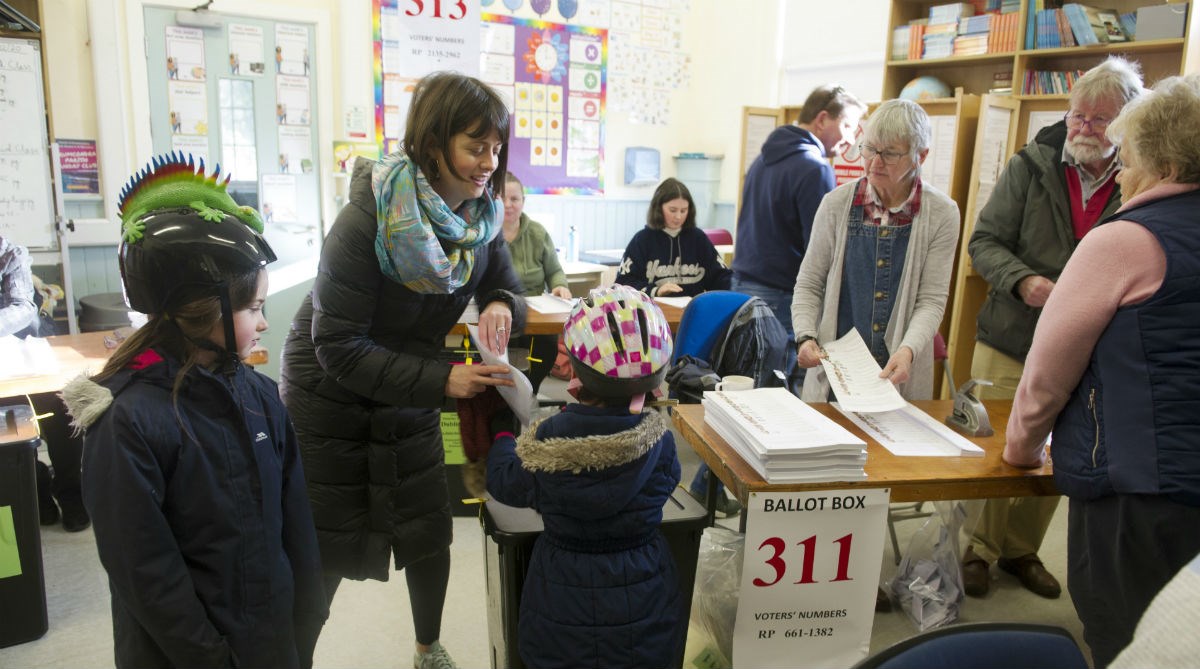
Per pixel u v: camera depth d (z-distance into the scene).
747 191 3.23
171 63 4.28
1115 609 1.39
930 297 2.19
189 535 1.16
